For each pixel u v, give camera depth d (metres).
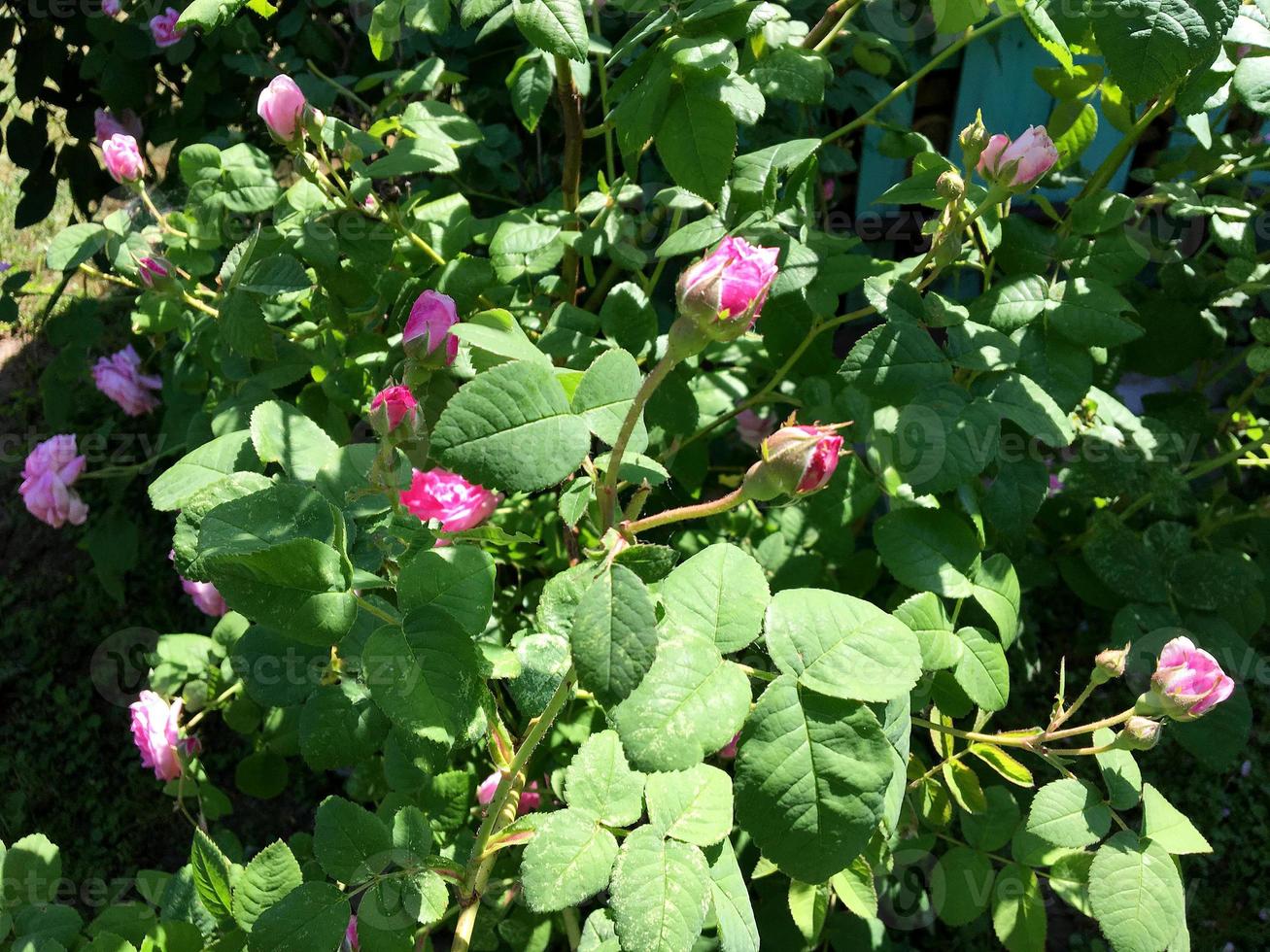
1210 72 0.47
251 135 0.85
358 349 0.57
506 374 0.26
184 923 0.37
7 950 0.37
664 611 0.27
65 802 0.82
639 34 0.42
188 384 0.74
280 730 0.58
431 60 0.58
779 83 0.53
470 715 0.27
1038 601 0.83
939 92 0.87
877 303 0.47
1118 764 0.40
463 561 0.29
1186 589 0.62
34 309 1.16
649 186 0.68
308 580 0.26
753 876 0.45
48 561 1.00
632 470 0.33
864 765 0.26
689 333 0.26
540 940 0.49
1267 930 0.71
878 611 0.28
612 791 0.30
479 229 0.57
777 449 0.27
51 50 0.91
